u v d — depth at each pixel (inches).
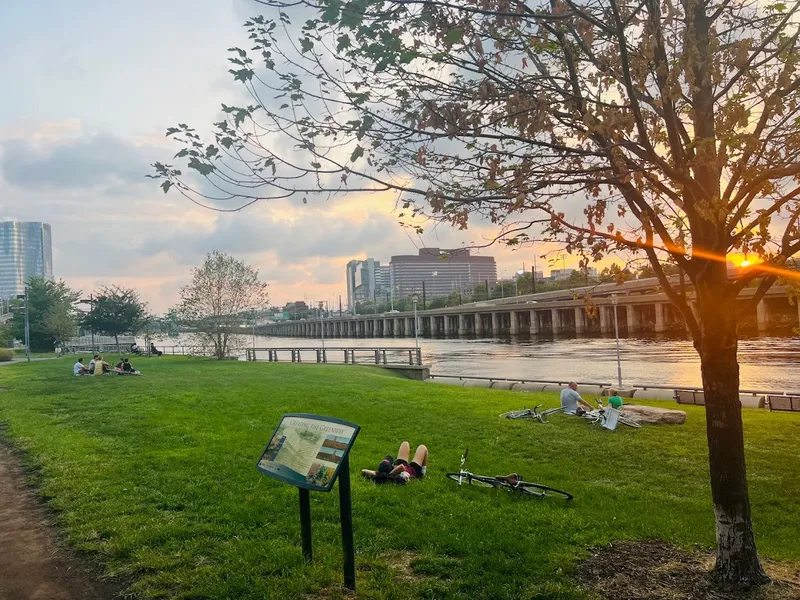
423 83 184.2
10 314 3668.8
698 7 191.5
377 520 275.6
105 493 311.9
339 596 199.5
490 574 216.5
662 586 208.8
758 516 323.6
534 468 412.2
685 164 177.5
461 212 175.9
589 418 609.6
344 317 7598.4
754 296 207.5
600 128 160.7
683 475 403.9
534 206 180.1
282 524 266.1
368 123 166.1
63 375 1095.6
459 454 447.8
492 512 293.1
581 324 4581.7
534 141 179.3
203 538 250.4
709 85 195.5
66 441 445.7
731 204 185.3
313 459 210.5
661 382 1418.6
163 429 491.8
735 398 208.1
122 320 2160.4
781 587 206.1
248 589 203.2
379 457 421.1
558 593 200.8
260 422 546.0
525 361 2228.1
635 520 291.1
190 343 1782.7
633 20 181.8
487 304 5654.5
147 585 208.2
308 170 172.9
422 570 222.2
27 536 260.1
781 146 195.3
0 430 516.1
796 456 469.4
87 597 203.3
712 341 205.9
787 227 189.2
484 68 179.3
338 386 896.9
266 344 5536.4
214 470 360.5
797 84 175.6
